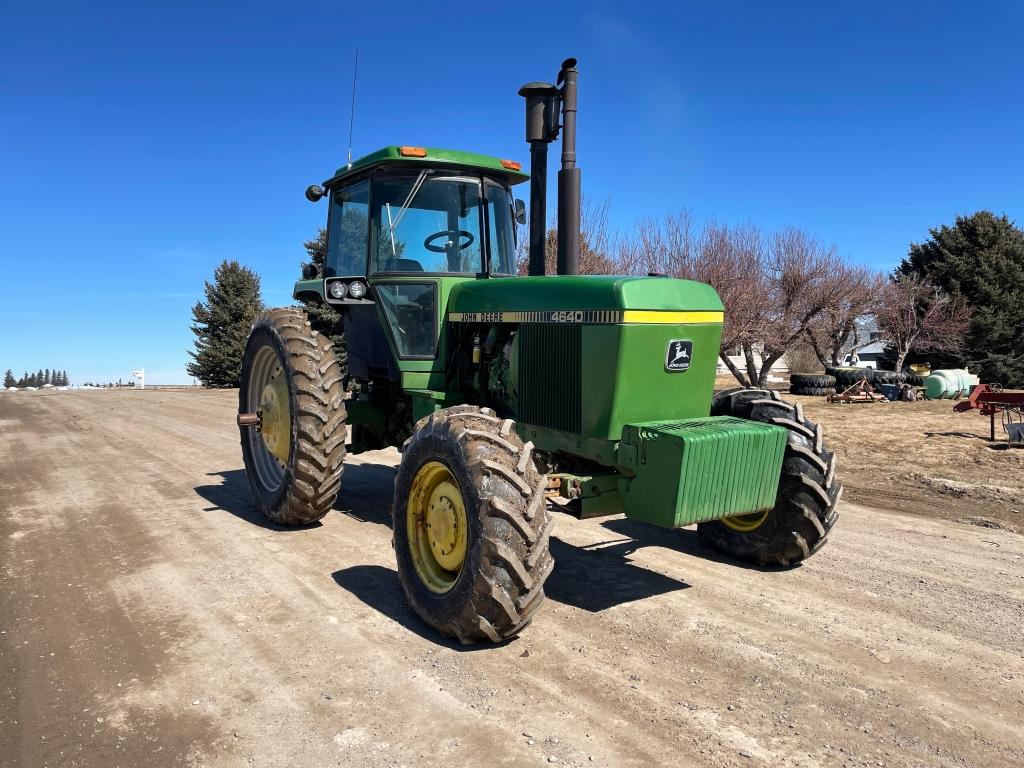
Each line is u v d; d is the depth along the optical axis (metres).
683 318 3.84
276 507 5.52
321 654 3.36
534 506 3.30
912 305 23.67
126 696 2.97
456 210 5.28
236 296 34.59
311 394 5.29
